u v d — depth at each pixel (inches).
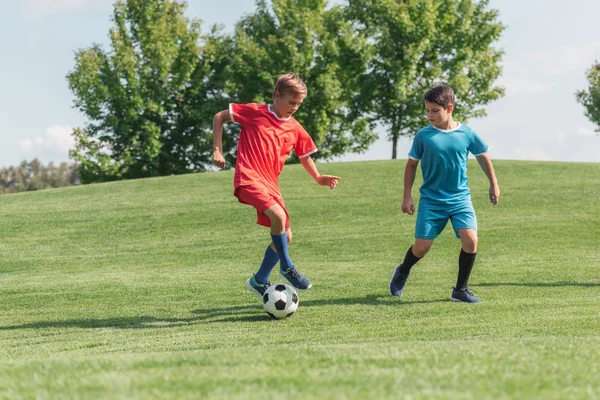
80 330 257.4
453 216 293.3
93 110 1747.0
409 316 257.9
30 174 3307.1
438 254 518.9
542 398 98.6
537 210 722.2
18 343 236.8
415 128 1777.8
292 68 1695.4
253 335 227.8
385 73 1760.6
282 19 1777.8
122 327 260.4
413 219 710.5
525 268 416.8
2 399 109.7
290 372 123.0
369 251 544.4
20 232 716.0
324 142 1861.5
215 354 150.2
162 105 1845.5
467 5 1766.7
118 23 1836.9
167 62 1782.7
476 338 205.9
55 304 337.7
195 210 796.6
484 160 297.0
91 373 129.7
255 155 265.4
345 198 842.2
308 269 446.6
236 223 721.6
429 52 1775.3
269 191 265.0
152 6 1840.6
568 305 276.7
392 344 166.1
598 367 124.8
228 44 1893.5
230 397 103.3
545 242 552.7
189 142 1925.4
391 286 314.5
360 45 1713.8
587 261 448.5
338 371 123.0
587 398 99.1
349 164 1168.2
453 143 288.5
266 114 269.9
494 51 1815.9
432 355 138.3
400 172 1052.5
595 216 674.2
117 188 1010.1
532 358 133.6
